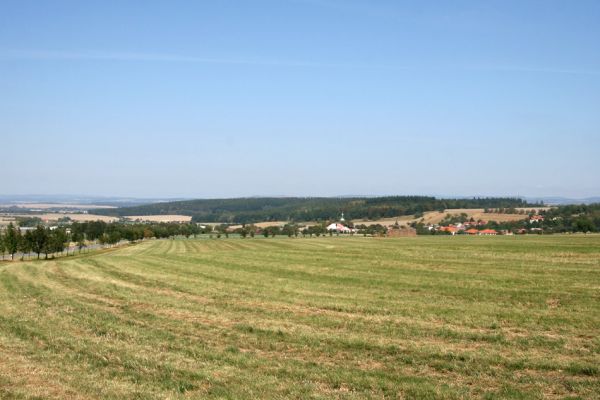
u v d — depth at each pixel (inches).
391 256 1844.2
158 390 458.6
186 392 454.6
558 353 560.4
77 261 1939.0
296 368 519.5
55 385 474.0
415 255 1852.9
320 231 5984.3
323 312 820.0
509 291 989.2
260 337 652.1
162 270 1544.0
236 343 625.9
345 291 1047.0
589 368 497.7
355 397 437.1
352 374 497.0
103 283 1247.5
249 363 537.6
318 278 1284.4
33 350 597.0
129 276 1396.4
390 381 477.4
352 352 579.5
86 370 519.2
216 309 856.3
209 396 443.5
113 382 479.5
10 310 867.4
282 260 1813.5
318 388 460.8
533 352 563.8
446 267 1446.9
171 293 1061.1
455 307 836.0
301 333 665.0
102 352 582.2
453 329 676.1
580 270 1293.1
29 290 1140.5
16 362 549.0
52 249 3139.8
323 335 652.1
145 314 815.7
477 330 671.1
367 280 1215.6
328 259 1807.3
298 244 3184.1
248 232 6023.6
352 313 807.1
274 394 446.3
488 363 527.5
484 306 842.2
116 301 959.6
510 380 477.4
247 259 1879.9
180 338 649.6
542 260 1552.7
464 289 1031.6
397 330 676.7
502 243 2411.4
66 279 1349.7
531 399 428.5
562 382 467.5
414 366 526.9
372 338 633.0
